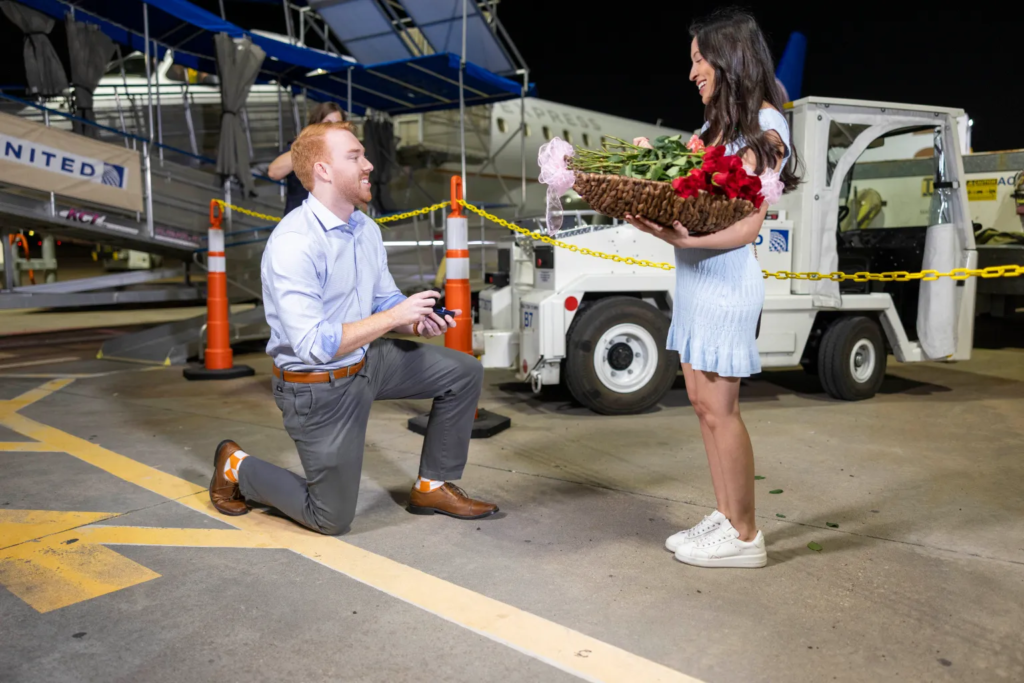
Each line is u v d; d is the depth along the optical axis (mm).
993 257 8258
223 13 11617
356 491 2820
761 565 2588
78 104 9445
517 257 5137
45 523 3010
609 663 2002
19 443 4227
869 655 2037
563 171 2197
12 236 12570
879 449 4082
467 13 9867
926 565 2605
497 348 4980
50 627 2201
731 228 2268
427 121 13797
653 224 2199
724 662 2006
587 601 2350
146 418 4828
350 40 10844
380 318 2598
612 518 3057
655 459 3885
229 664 2006
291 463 3852
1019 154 9047
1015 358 7391
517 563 2631
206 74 12484
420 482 3098
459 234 4285
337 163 2562
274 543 2809
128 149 8078
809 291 5000
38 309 12609
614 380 4824
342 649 2078
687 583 2473
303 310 2523
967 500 3268
